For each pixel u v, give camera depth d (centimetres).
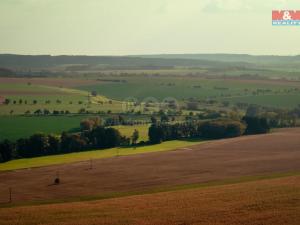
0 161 11762
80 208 6488
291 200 6219
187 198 6869
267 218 5384
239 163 10606
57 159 11994
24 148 12362
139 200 6956
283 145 12781
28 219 5859
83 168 10688
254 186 7569
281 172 9400
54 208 6556
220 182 8700
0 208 6944
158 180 9212
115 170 10338
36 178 9806
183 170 10100
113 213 6038
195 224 5284
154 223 5406
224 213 5703
